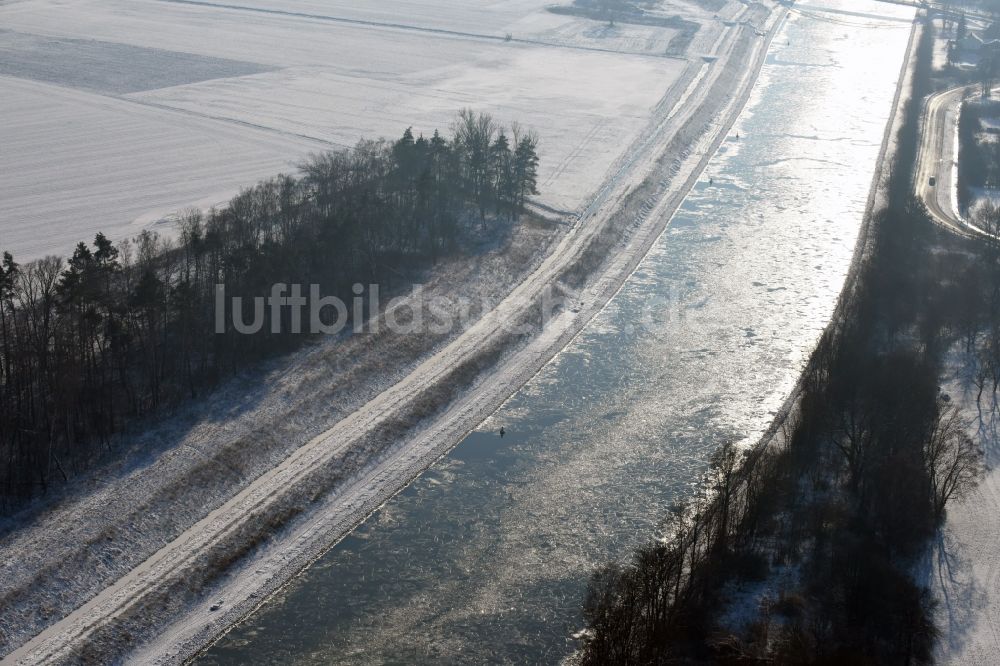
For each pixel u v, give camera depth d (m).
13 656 78.31
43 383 103.81
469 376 121.31
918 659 77.31
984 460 102.25
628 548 92.88
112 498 94.75
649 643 74.56
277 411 110.12
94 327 109.69
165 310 116.44
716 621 80.75
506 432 111.69
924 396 109.00
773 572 86.38
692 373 123.88
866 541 88.81
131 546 90.19
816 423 103.75
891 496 92.00
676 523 95.62
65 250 144.88
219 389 113.00
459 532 95.31
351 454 105.06
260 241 140.88
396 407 113.12
